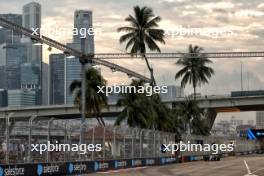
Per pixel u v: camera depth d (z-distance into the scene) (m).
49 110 113.69
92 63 50.66
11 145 30.25
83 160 40.03
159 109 83.75
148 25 81.25
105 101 70.06
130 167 50.22
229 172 43.28
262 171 45.38
